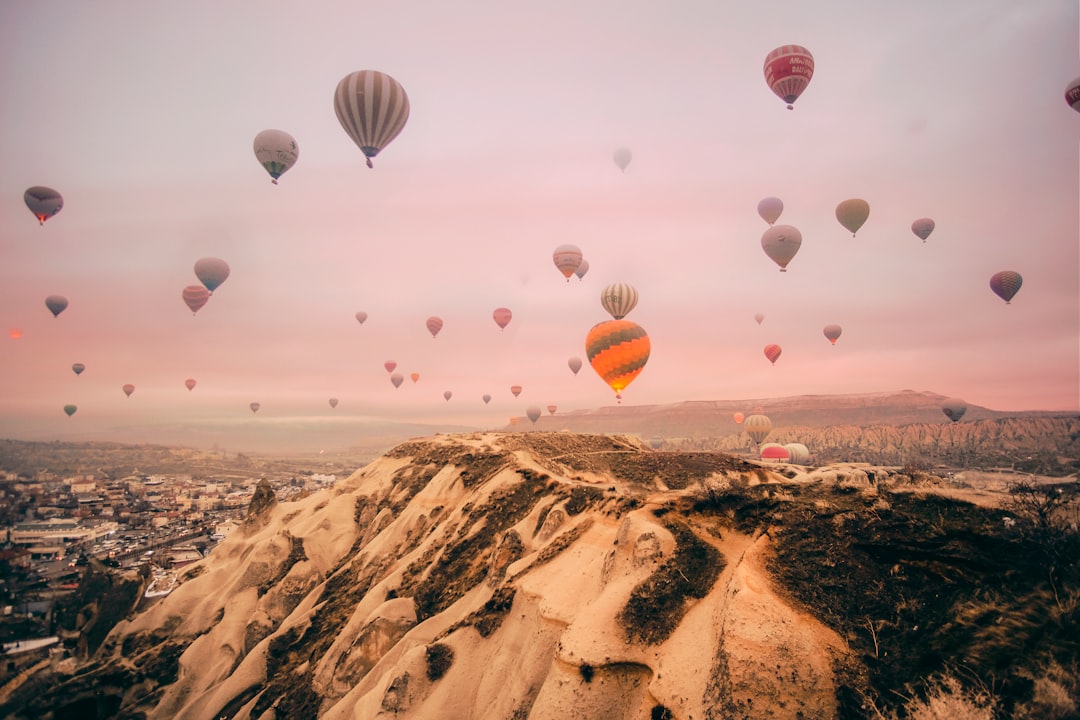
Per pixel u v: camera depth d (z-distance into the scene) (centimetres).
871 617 2636
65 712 5684
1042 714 1961
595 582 3938
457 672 4131
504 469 6606
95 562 8262
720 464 6519
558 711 3052
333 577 6606
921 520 2911
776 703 2456
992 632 2345
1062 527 2577
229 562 7906
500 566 4919
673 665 2955
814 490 3522
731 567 3316
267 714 4881
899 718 2239
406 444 9256
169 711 5756
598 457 7212
